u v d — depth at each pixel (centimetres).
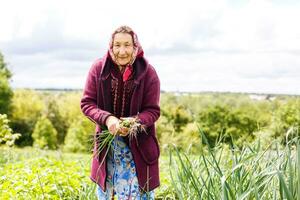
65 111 6425
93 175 446
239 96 3288
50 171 650
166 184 601
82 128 3288
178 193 369
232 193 325
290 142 361
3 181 653
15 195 550
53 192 571
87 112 434
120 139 436
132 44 426
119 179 440
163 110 2227
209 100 3469
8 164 849
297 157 313
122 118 409
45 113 6384
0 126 927
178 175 393
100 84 435
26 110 6438
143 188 424
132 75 431
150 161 440
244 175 370
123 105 436
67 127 6378
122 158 439
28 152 1134
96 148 441
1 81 6309
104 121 418
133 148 432
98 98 438
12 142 932
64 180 598
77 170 734
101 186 439
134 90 430
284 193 327
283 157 368
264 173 339
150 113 432
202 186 371
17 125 6350
